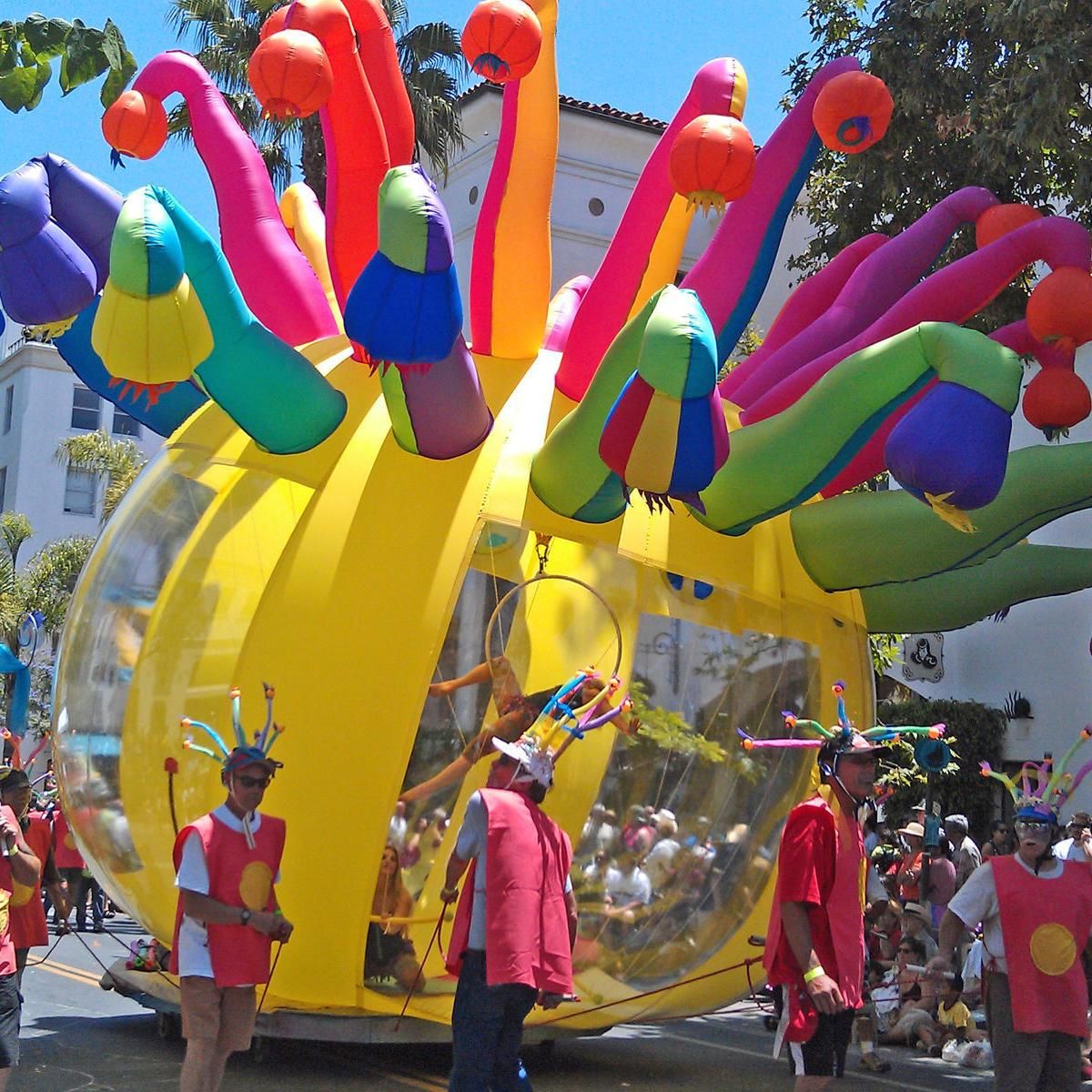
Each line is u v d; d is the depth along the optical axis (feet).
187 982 18.37
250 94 65.00
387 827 21.79
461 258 70.38
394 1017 23.04
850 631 26.71
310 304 26.94
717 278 25.72
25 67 26.50
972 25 40.32
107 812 24.11
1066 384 23.88
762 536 25.09
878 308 27.32
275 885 20.95
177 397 26.76
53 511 136.26
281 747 21.95
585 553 23.11
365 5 27.04
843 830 19.26
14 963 21.43
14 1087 22.89
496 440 23.54
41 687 105.60
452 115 66.08
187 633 23.43
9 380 140.87
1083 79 36.14
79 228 24.35
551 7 26.03
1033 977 18.88
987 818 54.44
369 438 23.50
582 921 22.67
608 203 68.54
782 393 25.36
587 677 19.89
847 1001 18.57
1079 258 23.70
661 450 18.45
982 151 38.40
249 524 23.67
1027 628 55.67
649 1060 27.55
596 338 24.38
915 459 19.06
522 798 18.58
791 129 25.77
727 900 24.07
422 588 22.27
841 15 44.93
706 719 23.68
